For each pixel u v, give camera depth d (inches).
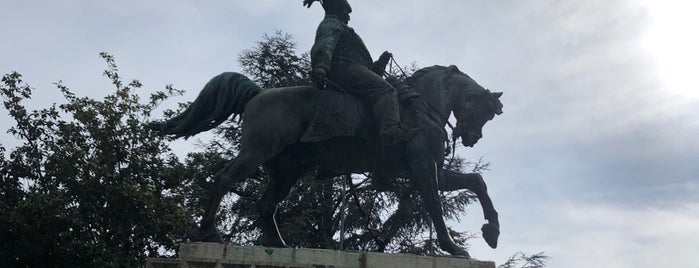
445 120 288.5
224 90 272.2
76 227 539.8
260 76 779.4
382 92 269.7
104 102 607.8
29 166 584.1
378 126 270.8
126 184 556.4
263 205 278.8
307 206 699.4
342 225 636.7
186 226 581.3
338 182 697.0
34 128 600.1
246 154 259.9
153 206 567.8
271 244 274.4
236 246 236.1
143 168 599.8
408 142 272.7
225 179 255.4
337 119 267.0
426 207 268.7
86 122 592.4
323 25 281.9
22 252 532.4
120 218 561.6
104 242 556.4
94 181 555.8
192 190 636.1
